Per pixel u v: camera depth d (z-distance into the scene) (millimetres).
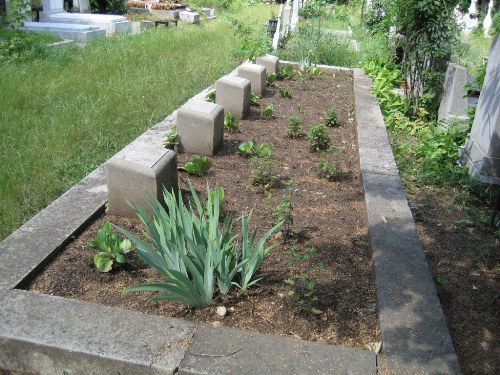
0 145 5246
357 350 2590
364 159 5102
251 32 13344
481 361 2725
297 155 5500
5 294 2879
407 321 2799
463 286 3363
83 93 7238
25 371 2635
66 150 5277
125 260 3260
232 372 2406
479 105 5562
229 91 6613
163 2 21766
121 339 2578
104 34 13195
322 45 11328
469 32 15438
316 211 4191
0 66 8367
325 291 3135
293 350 2562
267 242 3660
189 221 3062
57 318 2705
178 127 5219
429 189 4898
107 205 3951
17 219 3918
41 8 14188
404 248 3494
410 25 8000
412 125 7059
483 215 4348
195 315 2861
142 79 8070
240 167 5027
